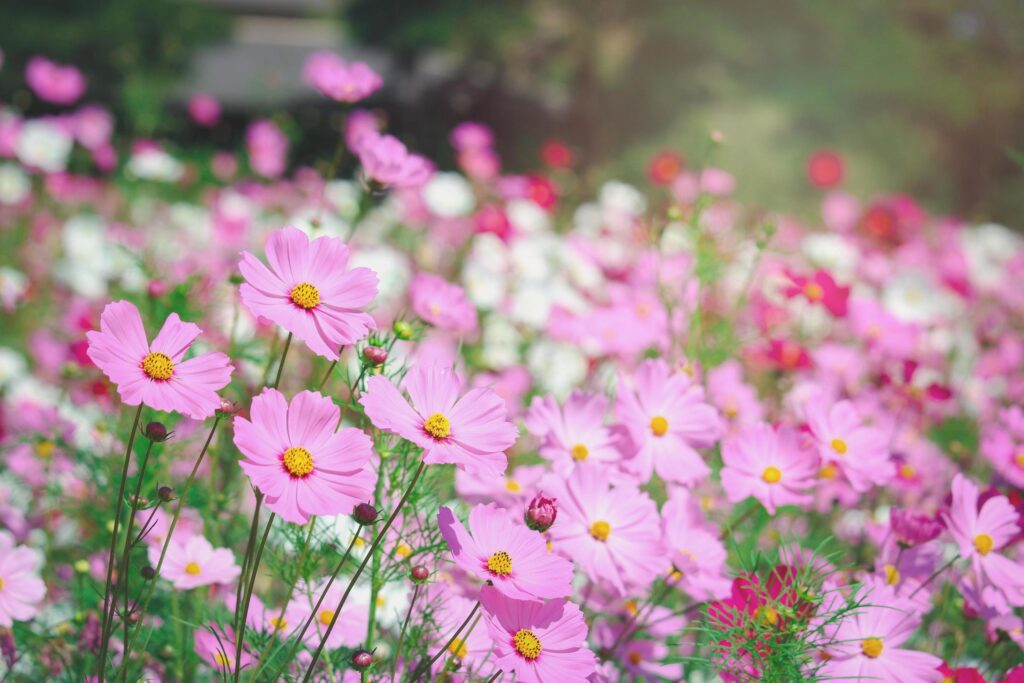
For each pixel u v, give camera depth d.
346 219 3.12
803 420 1.71
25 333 3.10
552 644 1.14
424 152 15.64
